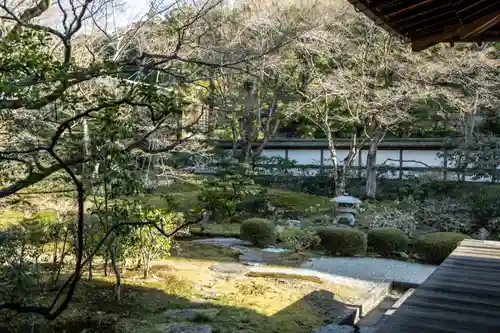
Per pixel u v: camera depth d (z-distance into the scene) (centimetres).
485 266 428
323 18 1134
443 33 325
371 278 721
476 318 273
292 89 1338
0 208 622
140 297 544
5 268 417
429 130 1539
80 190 178
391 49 1174
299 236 917
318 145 1596
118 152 235
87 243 532
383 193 1391
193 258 795
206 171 1633
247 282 655
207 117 712
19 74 211
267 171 1614
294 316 525
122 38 754
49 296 493
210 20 798
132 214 518
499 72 1134
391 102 1126
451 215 1084
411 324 262
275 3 1102
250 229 941
